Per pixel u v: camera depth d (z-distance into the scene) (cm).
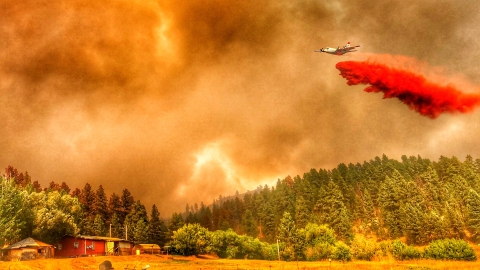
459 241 5919
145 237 10288
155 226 11231
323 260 7062
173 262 6109
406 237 10031
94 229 10181
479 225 8900
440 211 10762
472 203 9344
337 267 4959
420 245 9425
